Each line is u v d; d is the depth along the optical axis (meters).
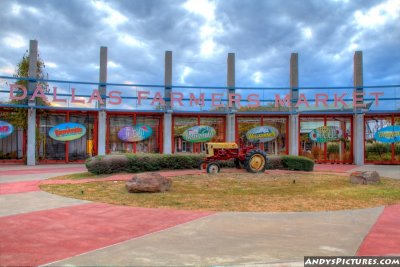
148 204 10.44
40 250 6.23
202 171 18.66
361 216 9.05
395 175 18.94
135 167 18.20
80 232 7.40
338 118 27.25
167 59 26.78
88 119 26.70
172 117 27.11
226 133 27.31
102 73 25.92
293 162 20.17
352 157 26.91
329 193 12.50
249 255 6.02
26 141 25.70
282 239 6.96
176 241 6.78
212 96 26.80
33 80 24.58
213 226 7.93
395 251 6.30
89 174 17.64
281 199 11.41
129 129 26.88
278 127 27.56
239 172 18.17
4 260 5.71
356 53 26.61
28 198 11.31
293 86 26.95
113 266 5.48
